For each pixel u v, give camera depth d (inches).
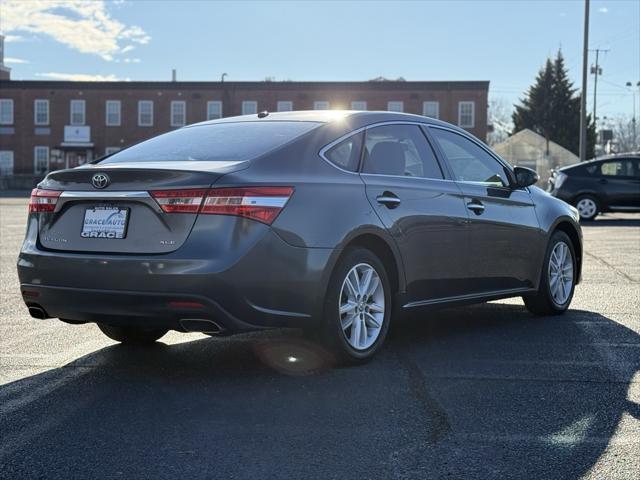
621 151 3316.9
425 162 201.9
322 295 164.2
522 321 236.4
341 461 119.9
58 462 119.6
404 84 1925.4
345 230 168.2
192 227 152.6
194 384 163.8
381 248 183.9
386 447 125.9
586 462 119.6
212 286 149.7
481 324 231.6
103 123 2010.3
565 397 154.3
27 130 2021.4
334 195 169.2
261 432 133.0
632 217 744.3
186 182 153.6
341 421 138.9
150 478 113.4
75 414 143.4
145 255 154.6
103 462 119.6
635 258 392.5
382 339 183.2
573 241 257.1
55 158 2021.4
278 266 156.3
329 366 176.9
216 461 119.8
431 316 245.8
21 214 797.9
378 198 179.9
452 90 1914.4
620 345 201.0
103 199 161.2
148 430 134.3
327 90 1955.0
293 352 191.2
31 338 211.3
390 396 154.3
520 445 127.0
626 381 166.2
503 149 1847.9
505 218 221.0
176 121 1996.8
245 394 156.0
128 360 185.9
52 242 168.2
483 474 114.9
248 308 153.7
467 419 140.3
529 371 174.4
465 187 209.8
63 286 162.2
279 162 164.7
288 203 159.3
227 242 151.6
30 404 149.9
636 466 118.0
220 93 1983.3
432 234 194.5
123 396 155.0
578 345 201.5
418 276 191.3
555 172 705.0
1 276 333.7
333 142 177.9
